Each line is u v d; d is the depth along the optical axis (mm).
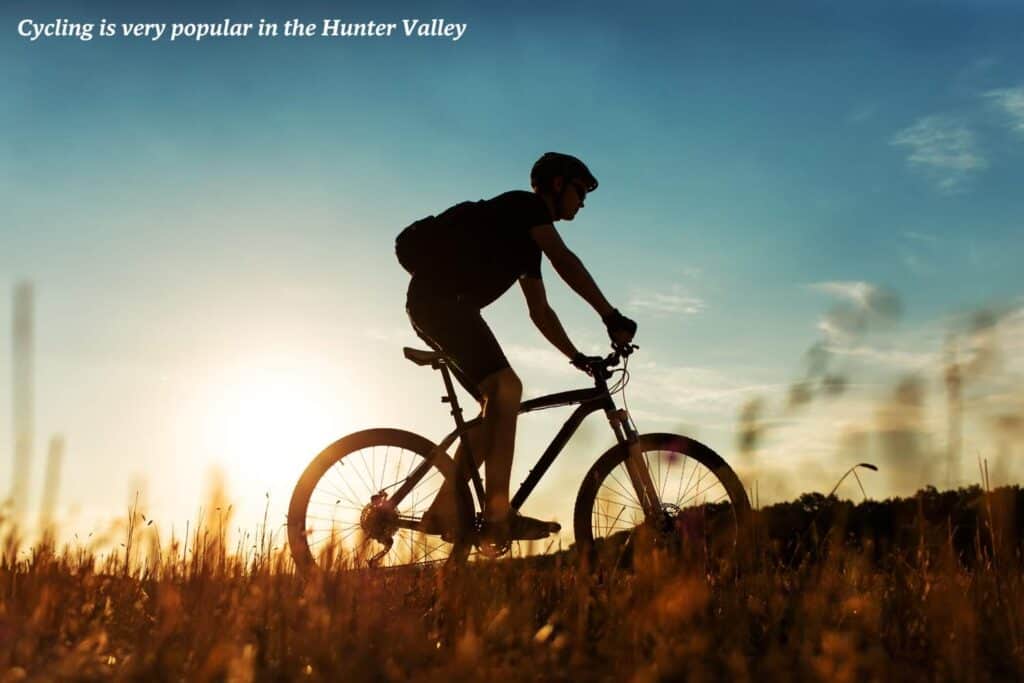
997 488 3412
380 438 5367
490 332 5270
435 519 5277
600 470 5375
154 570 3764
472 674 2977
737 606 3494
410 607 3867
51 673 2961
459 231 5266
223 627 3240
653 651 3205
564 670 3156
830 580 3547
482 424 5289
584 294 5367
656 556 3541
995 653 3301
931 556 3564
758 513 3771
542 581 4027
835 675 2936
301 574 4125
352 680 2941
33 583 3449
